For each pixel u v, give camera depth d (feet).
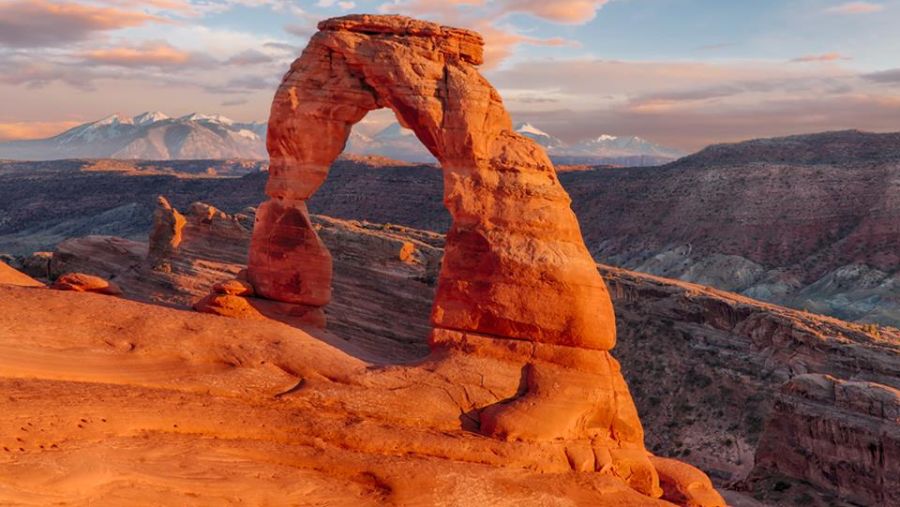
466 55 75.87
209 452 55.98
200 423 58.34
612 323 72.54
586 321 71.00
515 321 71.15
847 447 111.96
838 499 110.83
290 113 78.64
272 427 59.77
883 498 106.11
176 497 51.49
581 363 70.54
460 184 73.67
